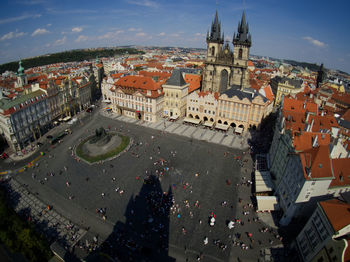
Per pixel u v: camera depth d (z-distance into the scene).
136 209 77.19
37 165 100.56
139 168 99.69
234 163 105.12
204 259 61.12
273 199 78.50
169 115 159.75
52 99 140.12
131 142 122.06
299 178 65.50
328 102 159.50
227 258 61.50
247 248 63.88
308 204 67.00
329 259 47.44
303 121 90.62
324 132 80.12
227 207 78.75
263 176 91.44
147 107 149.00
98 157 106.75
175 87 150.12
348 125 110.81
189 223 71.88
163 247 63.84
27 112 119.19
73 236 66.94
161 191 85.75
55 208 77.19
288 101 109.25
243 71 160.00
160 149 116.12
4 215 58.97
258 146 120.62
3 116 106.19
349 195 59.75
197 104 149.25
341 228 47.25
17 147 113.69
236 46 158.50
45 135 131.00
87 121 152.25
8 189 85.81
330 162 62.81
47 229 69.31
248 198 83.25
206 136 131.88
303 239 60.09
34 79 189.12
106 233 68.25
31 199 81.06
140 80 154.12
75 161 104.44
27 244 56.81
